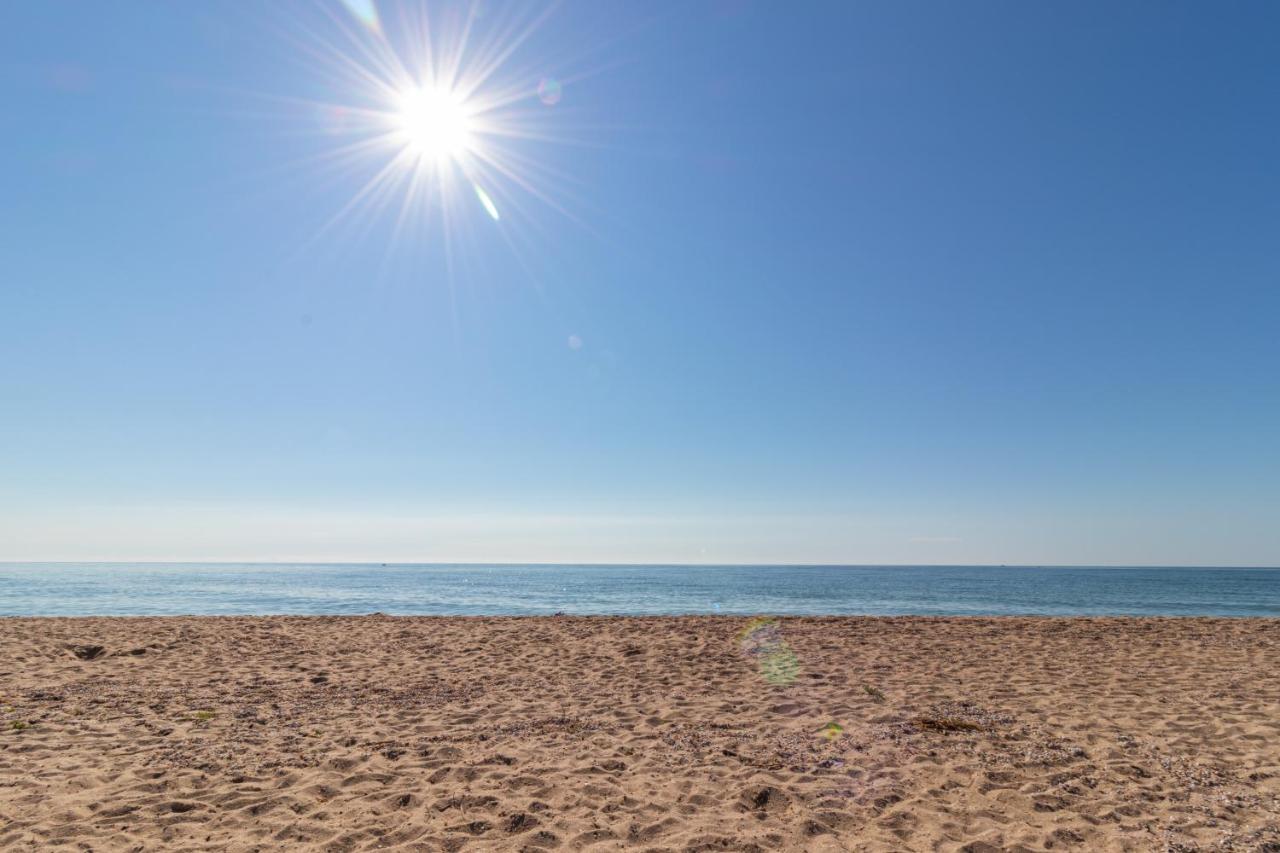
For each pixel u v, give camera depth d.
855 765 5.37
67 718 6.70
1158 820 4.29
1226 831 4.10
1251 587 60.97
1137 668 9.85
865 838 4.05
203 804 4.49
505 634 13.53
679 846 3.93
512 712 7.17
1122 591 52.84
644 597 42.50
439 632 13.83
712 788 4.87
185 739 6.00
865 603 37.34
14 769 5.11
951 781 5.02
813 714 7.07
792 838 4.05
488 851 3.85
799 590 52.38
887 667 9.88
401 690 8.26
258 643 12.09
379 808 4.47
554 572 140.12
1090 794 4.75
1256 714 7.07
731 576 99.12
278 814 4.34
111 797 4.55
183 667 9.68
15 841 3.85
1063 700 7.73
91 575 83.88
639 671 9.57
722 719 6.87
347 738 6.11
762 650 11.43
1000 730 6.43
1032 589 55.56
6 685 8.25
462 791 4.77
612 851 3.86
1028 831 4.13
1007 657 10.79
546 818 4.33
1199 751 5.76
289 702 7.56
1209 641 12.63
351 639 12.76
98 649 11.05
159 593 41.28
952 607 34.69
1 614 25.73
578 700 7.76
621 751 5.77
